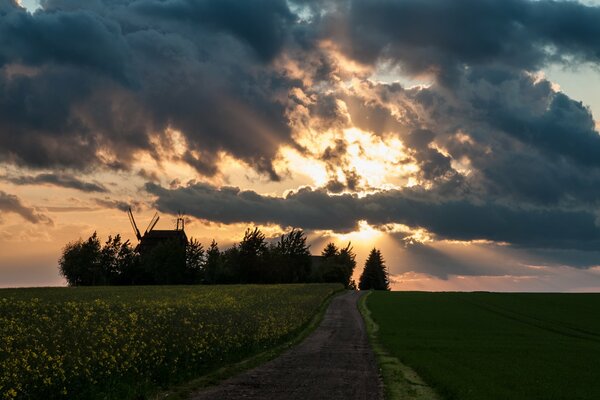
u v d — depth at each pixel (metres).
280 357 34.44
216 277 165.62
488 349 43.28
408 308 93.38
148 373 21.44
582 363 36.50
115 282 165.88
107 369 19.16
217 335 29.69
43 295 64.56
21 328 19.41
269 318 43.72
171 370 22.97
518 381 27.72
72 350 18.58
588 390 25.86
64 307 25.59
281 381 24.77
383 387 23.94
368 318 75.19
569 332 62.62
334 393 21.98
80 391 17.64
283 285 124.31
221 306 47.12
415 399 21.47
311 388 23.02
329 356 35.78
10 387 15.19
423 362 32.91
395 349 40.88
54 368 16.66
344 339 48.94
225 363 29.52
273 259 172.00
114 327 22.58
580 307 98.94
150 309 30.02
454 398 21.88
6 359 15.88
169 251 162.50
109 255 168.88
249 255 167.88
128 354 20.80
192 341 26.00
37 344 17.92
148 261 164.00
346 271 187.12
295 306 66.19
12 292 73.94
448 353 39.72
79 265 165.75
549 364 35.34
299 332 52.09
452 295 125.56
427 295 125.62
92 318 23.84
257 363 30.77
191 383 23.22
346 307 90.25
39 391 16.20
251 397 20.56
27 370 15.98
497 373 30.28
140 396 19.44
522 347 46.12
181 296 67.00
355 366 31.02
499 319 77.38
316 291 106.25
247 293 82.25
